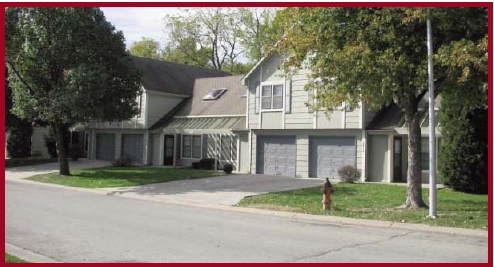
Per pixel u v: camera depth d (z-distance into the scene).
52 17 22.97
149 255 8.39
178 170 28.36
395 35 12.83
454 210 13.89
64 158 25.80
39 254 8.36
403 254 8.79
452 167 18.77
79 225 11.41
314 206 14.92
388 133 23.31
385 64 12.28
